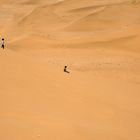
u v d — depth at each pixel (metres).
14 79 27.36
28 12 98.00
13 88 24.62
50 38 74.62
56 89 29.36
